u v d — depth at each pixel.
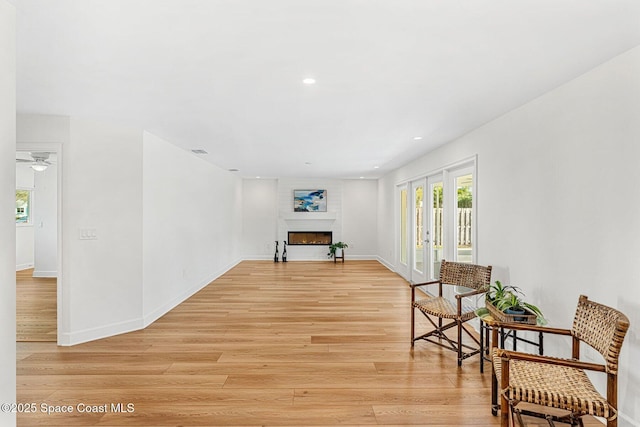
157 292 4.31
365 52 2.04
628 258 2.02
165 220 4.52
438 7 1.58
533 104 2.88
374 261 9.12
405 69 2.28
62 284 3.40
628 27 1.75
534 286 2.87
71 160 3.40
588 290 2.31
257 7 1.58
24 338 3.58
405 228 7.12
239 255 8.93
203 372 2.83
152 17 1.66
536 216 2.85
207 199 6.24
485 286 3.17
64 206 3.40
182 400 2.41
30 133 3.37
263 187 9.23
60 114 3.33
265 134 4.13
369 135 4.17
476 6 1.57
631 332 2.00
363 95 2.78
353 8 1.59
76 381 2.67
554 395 1.72
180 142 4.59
